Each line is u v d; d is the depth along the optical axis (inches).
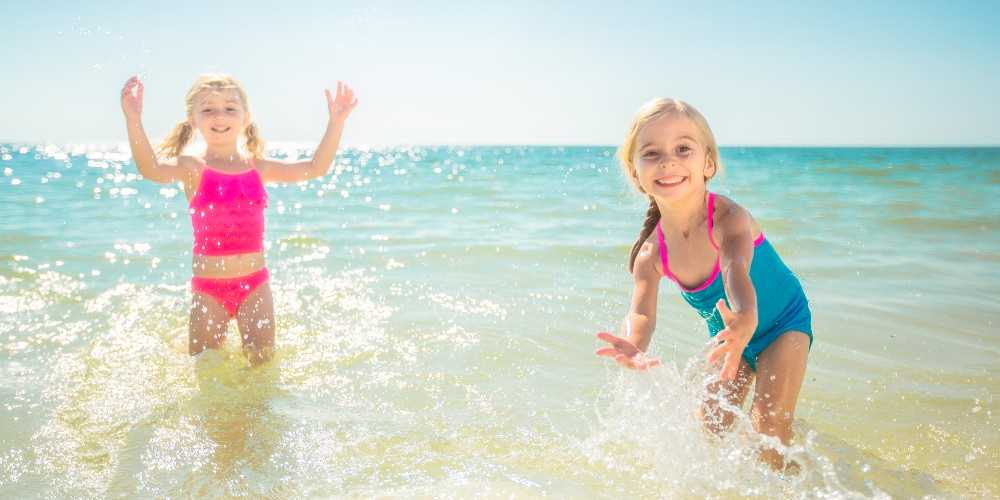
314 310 175.0
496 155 2583.7
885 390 125.8
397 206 420.5
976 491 90.4
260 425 108.4
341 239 287.0
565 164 1385.3
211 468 94.3
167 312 172.6
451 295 190.9
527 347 147.6
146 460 96.4
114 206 388.8
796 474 94.0
